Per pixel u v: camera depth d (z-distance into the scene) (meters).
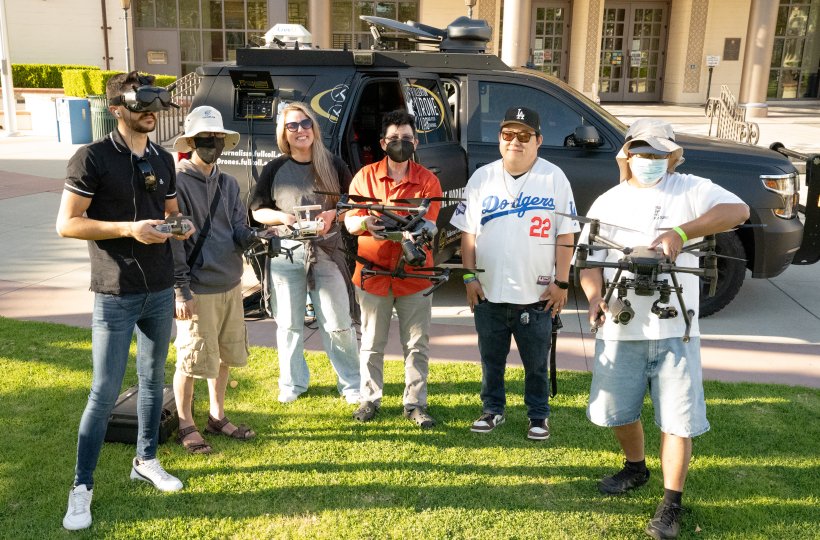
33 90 16.88
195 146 3.29
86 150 2.74
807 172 5.73
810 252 5.91
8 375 4.41
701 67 20.91
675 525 2.99
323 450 3.65
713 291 2.83
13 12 18.66
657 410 3.03
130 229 2.74
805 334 5.41
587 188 5.65
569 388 4.40
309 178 3.96
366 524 3.06
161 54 19.81
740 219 2.79
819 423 3.96
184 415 3.61
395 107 5.98
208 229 3.35
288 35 6.09
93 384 2.98
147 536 2.96
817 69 21.62
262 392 4.31
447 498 3.26
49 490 3.25
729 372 4.68
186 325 3.45
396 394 4.32
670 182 2.98
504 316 3.70
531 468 3.52
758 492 3.32
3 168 11.97
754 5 16.84
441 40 6.12
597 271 3.11
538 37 20.64
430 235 3.39
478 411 4.11
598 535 3.01
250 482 3.36
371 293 3.80
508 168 3.59
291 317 4.09
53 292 6.08
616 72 21.42
